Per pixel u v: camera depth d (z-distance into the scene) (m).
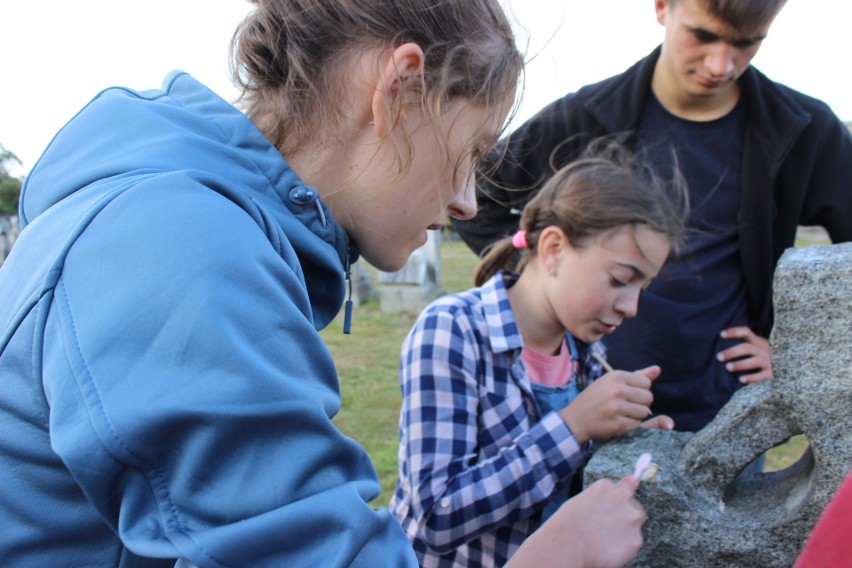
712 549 1.19
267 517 0.56
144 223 0.62
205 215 0.63
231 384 0.56
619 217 1.43
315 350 0.65
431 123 0.79
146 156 0.72
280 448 0.58
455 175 0.84
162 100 0.85
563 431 1.37
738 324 2.09
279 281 0.66
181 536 0.55
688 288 2.02
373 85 0.78
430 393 1.43
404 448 1.47
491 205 2.31
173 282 0.59
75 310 0.61
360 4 0.77
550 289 1.53
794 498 1.20
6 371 0.64
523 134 2.24
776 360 1.12
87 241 0.63
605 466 1.25
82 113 0.85
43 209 0.77
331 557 0.58
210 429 0.55
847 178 2.04
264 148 0.79
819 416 1.09
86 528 0.65
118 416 0.55
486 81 0.82
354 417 4.11
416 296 7.11
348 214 0.85
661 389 2.04
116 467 0.56
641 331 2.04
